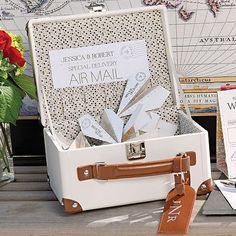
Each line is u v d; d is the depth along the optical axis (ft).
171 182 4.90
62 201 4.80
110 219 4.72
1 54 5.19
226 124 5.30
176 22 5.85
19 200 5.18
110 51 5.53
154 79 5.59
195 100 6.02
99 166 4.73
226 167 5.36
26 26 5.42
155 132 5.44
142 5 5.85
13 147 6.17
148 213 4.78
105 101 5.57
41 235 4.60
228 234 4.49
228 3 5.74
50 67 5.45
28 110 6.05
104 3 5.87
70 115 5.51
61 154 4.68
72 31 5.47
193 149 4.90
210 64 5.93
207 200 4.83
